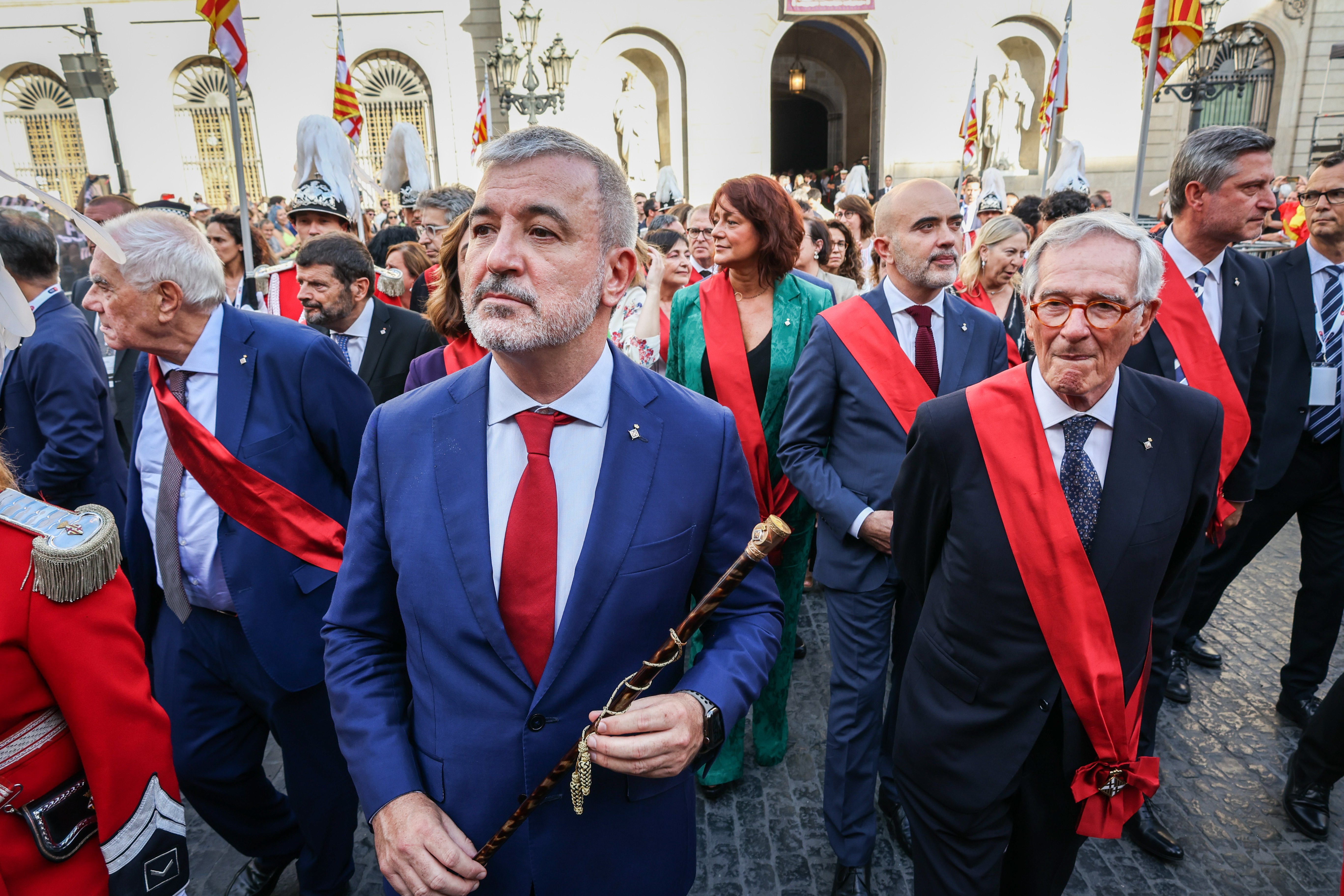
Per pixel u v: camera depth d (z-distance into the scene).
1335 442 2.95
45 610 1.17
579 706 1.21
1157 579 1.58
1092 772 1.58
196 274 1.98
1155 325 2.60
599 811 1.25
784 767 2.98
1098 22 18.25
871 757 2.32
